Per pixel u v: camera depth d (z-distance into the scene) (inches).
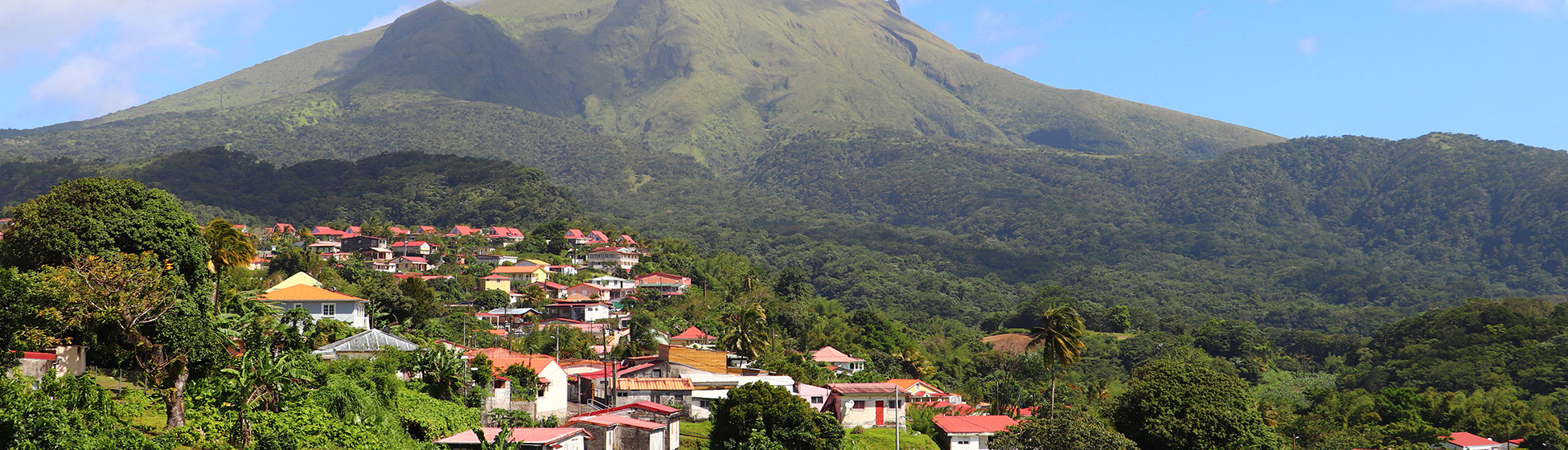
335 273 7736.2
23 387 2251.5
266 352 2829.7
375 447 2699.3
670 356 4613.7
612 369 4557.1
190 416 2518.5
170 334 2869.1
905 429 4087.1
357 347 3801.7
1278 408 7332.7
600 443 3129.9
